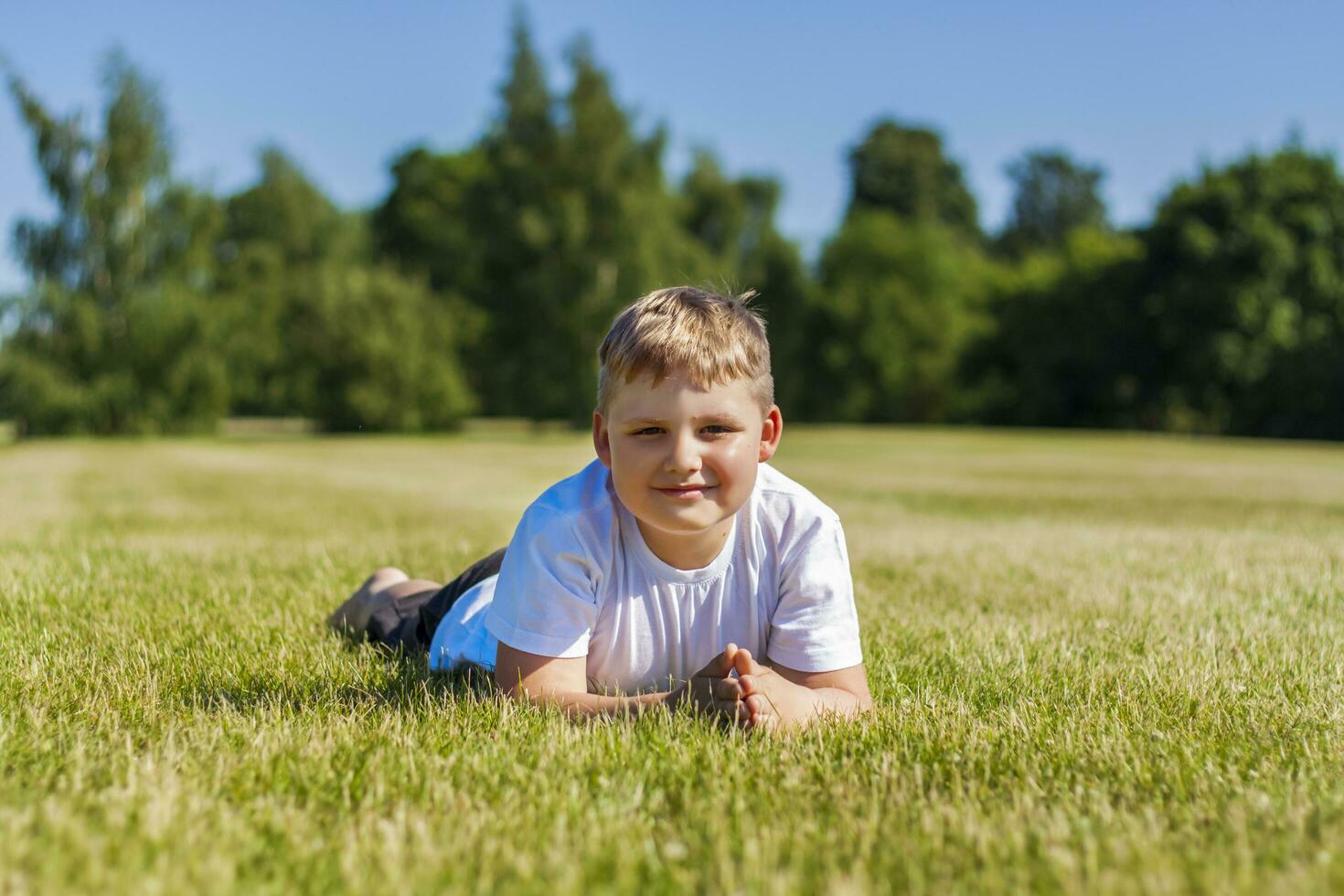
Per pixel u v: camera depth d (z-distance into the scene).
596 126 33.47
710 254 40.44
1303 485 12.38
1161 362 41.34
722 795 1.78
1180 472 15.55
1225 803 1.76
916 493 10.91
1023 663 3.00
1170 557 5.44
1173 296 39.31
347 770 1.90
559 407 35.38
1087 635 3.47
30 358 28.59
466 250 40.12
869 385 48.38
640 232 33.38
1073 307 44.66
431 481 13.16
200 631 3.33
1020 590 4.43
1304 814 1.68
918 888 1.40
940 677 2.88
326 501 9.45
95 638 3.21
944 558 5.46
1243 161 39.22
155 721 2.24
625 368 2.12
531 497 10.06
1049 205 64.69
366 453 23.05
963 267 51.22
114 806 1.64
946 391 48.19
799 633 2.46
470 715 2.26
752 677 2.28
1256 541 6.16
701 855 1.54
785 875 1.43
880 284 47.72
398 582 3.46
